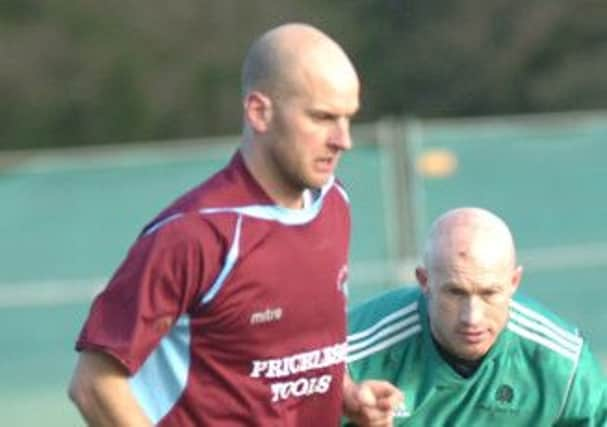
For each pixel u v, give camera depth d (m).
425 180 39.28
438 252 17.56
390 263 38.84
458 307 17.53
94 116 76.50
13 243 39.16
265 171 15.38
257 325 15.42
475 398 18.39
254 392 15.62
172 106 76.88
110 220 39.16
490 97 79.44
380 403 16.44
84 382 15.18
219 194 15.28
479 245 17.45
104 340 15.04
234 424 15.66
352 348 18.47
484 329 17.58
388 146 39.12
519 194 39.75
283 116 15.16
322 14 79.88
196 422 15.59
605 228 40.06
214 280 15.18
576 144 39.97
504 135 39.72
